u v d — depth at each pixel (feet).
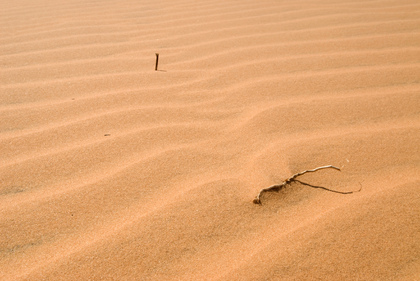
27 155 5.30
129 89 7.06
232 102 6.57
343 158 5.11
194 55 8.52
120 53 8.76
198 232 4.03
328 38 9.02
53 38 9.64
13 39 9.64
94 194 4.59
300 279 3.50
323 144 5.39
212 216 4.21
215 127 5.90
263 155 5.21
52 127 5.92
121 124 5.98
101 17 11.24
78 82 7.36
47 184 4.79
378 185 4.61
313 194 4.53
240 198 4.45
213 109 6.38
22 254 3.86
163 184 4.74
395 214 4.11
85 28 10.33
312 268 3.59
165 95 6.84
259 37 9.30
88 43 9.32
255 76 7.40
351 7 11.13
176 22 10.66
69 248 3.90
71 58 8.48
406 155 5.12
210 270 3.63
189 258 3.76
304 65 7.75
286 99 6.55
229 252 3.82
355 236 3.88
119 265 3.69
